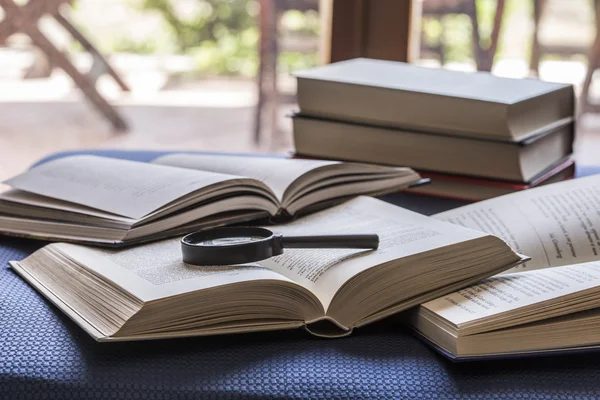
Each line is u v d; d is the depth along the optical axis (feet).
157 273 1.74
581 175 3.37
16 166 8.60
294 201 2.35
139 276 1.72
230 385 1.53
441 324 1.67
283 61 12.84
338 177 2.53
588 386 1.56
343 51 5.42
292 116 3.34
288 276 1.84
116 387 1.52
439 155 3.00
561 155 3.28
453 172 2.98
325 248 1.91
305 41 10.18
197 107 12.23
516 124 2.82
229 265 1.79
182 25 14.88
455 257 1.84
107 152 3.61
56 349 1.63
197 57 14.94
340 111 3.20
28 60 13.57
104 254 1.95
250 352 1.65
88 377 1.54
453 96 2.88
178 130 10.68
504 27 11.25
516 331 1.62
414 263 1.79
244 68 14.85
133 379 1.54
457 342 1.59
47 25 13.84
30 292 1.94
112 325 1.57
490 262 1.90
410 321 1.82
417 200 2.96
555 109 3.14
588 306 1.66
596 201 2.31
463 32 10.84
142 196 2.17
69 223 2.23
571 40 10.44
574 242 2.16
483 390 1.54
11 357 1.60
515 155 2.81
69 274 1.89
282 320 1.68
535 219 2.28
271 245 1.85
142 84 13.64
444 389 1.54
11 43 12.37
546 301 1.63
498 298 1.72
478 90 3.01
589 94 10.19
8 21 10.13
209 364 1.60
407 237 1.95
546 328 1.64
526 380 1.58
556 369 1.63
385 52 5.37
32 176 2.60
